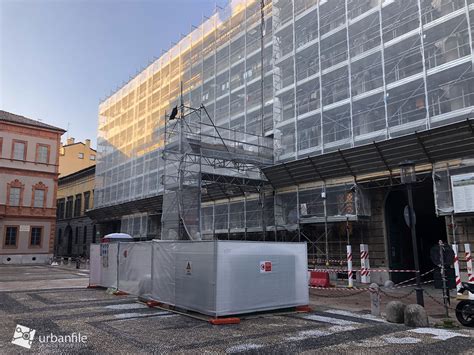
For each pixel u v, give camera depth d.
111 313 11.22
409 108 19.11
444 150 16.41
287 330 9.13
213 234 27.75
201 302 10.52
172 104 35.88
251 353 7.18
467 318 9.63
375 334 8.74
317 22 23.33
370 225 20.30
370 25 20.97
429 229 24.56
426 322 9.63
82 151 64.69
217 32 31.80
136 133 40.94
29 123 44.78
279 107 25.09
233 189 25.58
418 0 18.30
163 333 8.73
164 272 12.22
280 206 23.61
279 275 11.45
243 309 10.49
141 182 37.59
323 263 21.67
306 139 22.92
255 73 28.33
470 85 17.12
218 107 30.73
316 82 22.83
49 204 45.31
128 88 44.19
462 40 17.84
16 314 10.97
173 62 37.09
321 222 20.83
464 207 15.66
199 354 7.08
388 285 17.94
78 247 52.78
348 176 20.17
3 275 25.77
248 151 23.31
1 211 41.91
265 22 27.86
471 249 15.92
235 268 10.53
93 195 50.47
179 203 21.00
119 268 15.65
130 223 39.81
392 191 20.36
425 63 18.31
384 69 19.27
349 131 20.61
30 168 44.53
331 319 10.52
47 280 21.89
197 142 21.30
